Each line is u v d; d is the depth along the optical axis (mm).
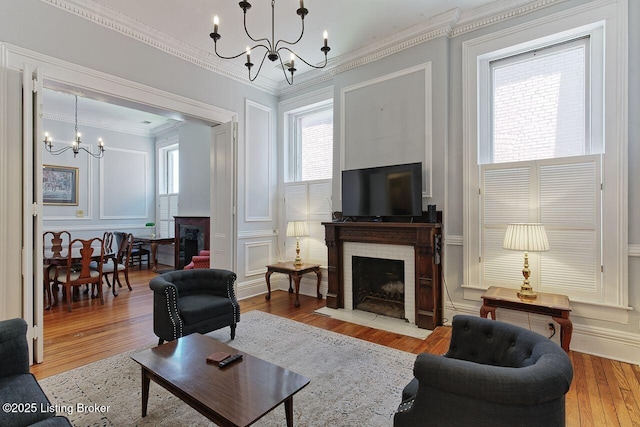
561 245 2973
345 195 4176
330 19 3457
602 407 2086
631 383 2363
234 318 3174
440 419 1258
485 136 3449
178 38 3791
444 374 1238
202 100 4207
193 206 6590
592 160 2834
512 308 2797
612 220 2754
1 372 1612
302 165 5211
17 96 2715
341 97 4406
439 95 3586
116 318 3779
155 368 1826
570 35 3004
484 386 1165
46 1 2918
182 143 6871
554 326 3012
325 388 2291
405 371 2533
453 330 1869
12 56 2719
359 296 4180
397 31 3721
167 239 6984
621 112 2709
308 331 3381
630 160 2709
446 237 3586
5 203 2623
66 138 6574
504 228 3258
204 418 1965
